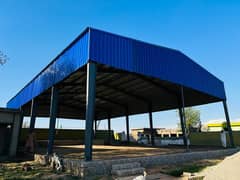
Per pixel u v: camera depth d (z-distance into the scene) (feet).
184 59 43.98
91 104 27.86
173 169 28.81
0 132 51.13
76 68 31.86
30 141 50.29
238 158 17.97
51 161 33.17
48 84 42.57
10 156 47.11
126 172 25.91
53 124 38.14
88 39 29.84
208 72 50.75
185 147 56.34
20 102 64.95
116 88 57.16
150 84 52.01
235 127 85.20
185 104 63.36
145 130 125.80
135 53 34.50
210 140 70.54
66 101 73.82
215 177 17.44
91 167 25.41
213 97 53.36
